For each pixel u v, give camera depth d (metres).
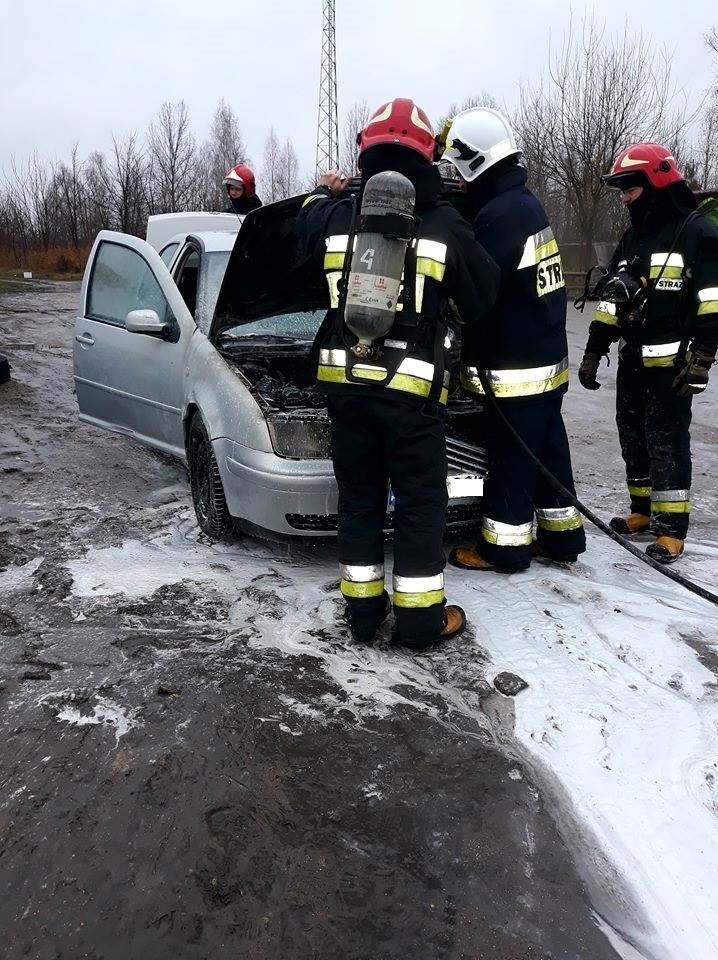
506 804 2.34
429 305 2.82
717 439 6.79
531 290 3.41
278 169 39.84
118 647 3.06
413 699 2.81
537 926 1.98
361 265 2.69
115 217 33.41
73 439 6.14
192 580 3.68
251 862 2.10
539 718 2.73
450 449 3.83
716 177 23.47
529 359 3.51
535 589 3.68
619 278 3.91
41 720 2.62
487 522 3.77
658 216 3.93
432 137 2.85
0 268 29.61
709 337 3.80
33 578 3.69
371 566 3.08
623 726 2.70
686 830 2.28
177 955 1.86
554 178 21.33
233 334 4.85
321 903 2.00
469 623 3.34
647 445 4.23
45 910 1.96
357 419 2.89
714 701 2.85
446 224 2.82
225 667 2.93
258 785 2.37
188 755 2.47
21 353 9.33
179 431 4.50
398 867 2.12
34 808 2.25
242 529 3.90
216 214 7.50
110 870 2.06
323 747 2.54
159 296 4.84
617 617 3.42
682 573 3.99
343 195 3.39
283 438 3.63
